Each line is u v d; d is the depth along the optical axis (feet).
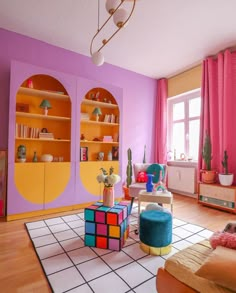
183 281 3.00
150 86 14.82
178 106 14.74
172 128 15.12
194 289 2.83
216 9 7.71
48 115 9.55
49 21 8.56
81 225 7.79
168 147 15.10
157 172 10.28
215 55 11.47
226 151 10.39
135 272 4.85
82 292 4.14
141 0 7.18
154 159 14.99
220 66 10.81
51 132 10.37
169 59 12.00
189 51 11.01
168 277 3.22
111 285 4.37
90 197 10.50
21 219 8.44
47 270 4.87
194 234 7.08
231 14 7.98
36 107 9.96
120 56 11.65
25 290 4.22
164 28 8.92
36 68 8.93
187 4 7.44
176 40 9.89
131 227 7.69
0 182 8.71
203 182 11.04
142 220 5.74
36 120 9.96
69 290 4.20
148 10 7.72
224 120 10.57
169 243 5.68
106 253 5.72
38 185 8.91
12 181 8.30
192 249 3.67
